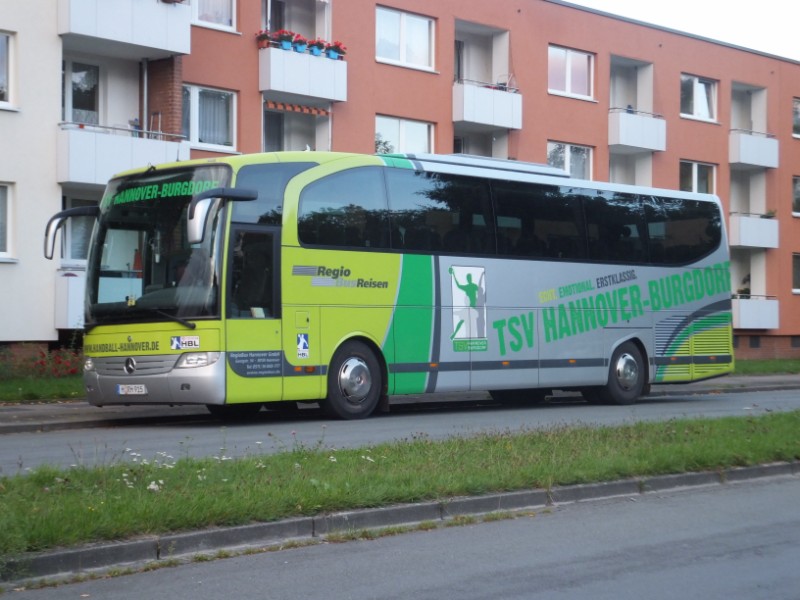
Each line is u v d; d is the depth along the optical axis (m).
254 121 29.14
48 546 7.18
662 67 40.88
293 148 31.19
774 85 45.34
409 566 7.67
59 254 24.91
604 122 38.66
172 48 26.03
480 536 8.71
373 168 17.88
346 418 17.50
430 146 33.72
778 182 45.38
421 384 18.31
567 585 7.23
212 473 9.59
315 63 29.80
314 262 16.86
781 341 45.00
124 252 16.55
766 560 8.07
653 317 22.36
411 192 18.38
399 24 32.88
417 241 18.36
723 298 23.75
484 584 7.22
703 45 42.44
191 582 7.09
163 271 16.08
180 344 15.73
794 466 12.48
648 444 12.50
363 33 31.67
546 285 20.39
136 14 25.39
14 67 24.25
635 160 40.84
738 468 11.88
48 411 17.92
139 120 27.30
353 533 8.48
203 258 15.78
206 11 28.42
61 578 7.00
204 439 14.45
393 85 32.44
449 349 18.72
